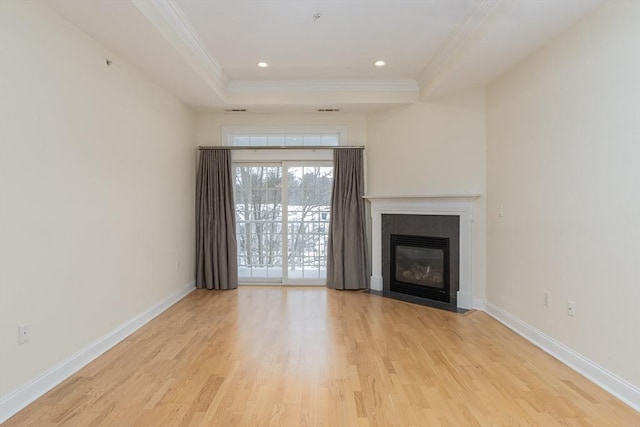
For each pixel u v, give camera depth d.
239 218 5.63
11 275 2.17
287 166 5.58
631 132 2.25
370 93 4.86
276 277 5.66
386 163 5.17
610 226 2.41
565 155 2.86
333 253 5.36
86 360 2.82
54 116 2.52
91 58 2.93
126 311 3.45
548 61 3.07
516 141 3.58
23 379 2.24
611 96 2.40
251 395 2.34
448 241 4.55
